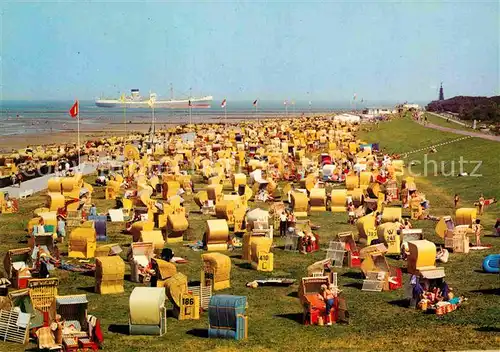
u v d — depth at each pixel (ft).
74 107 328.08
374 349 82.48
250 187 241.76
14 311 88.84
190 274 123.03
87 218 161.38
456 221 155.22
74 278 120.88
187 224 153.38
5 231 167.12
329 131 516.73
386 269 113.60
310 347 83.92
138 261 121.80
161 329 90.22
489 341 83.66
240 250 144.25
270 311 101.04
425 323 92.94
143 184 227.61
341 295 107.04
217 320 88.94
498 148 325.83
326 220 183.21
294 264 131.44
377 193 213.05
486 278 116.88
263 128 571.69
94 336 85.76
